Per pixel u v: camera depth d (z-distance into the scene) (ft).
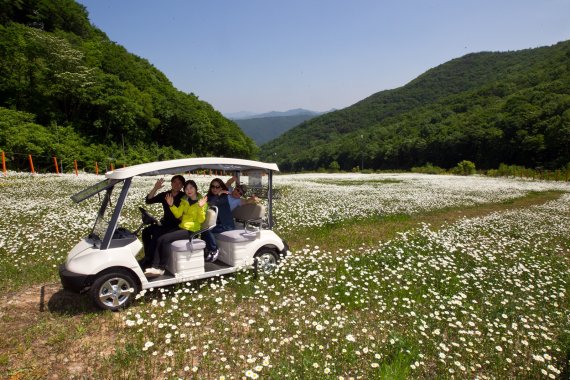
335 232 37.58
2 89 152.56
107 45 252.42
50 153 122.52
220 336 15.88
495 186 98.68
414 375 13.71
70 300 19.42
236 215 24.31
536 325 17.21
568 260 29.81
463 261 27.63
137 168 18.89
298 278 22.15
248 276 21.70
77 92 175.63
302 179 125.39
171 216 21.18
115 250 18.12
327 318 17.63
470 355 15.10
